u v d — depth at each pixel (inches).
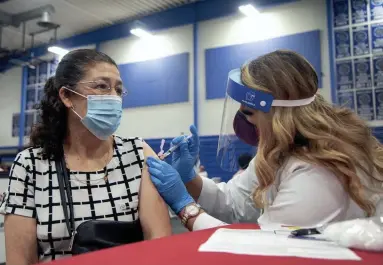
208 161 247.8
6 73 362.9
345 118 37.8
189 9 275.0
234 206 54.4
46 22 274.5
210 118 261.7
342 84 217.8
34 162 41.4
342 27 220.1
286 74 36.0
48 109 43.9
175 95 278.4
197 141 57.5
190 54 275.6
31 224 39.4
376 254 20.2
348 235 22.0
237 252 20.3
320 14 229.3
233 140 49.1
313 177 32.6
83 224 37.7
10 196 39.6
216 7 265.4
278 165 36.7
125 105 299.6
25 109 348.8
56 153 42.3
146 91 291.6
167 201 44.8
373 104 208.8
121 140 47.1
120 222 39.3
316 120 35.7
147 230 42.4
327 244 23.0
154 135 284.7
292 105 36.1
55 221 39.2
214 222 40.9
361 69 213.8
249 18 252.7
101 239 37.2
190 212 43.0
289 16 239.1
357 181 32.6
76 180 41.6
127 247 21.9
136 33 287.1
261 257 19.2
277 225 31.6
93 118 42.8
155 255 19.6
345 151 34.0
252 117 39.5
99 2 272.4
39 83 343.6
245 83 38.0
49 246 39.2
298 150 35.3
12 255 38.2
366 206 32.9
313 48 228.7
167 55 284.7
